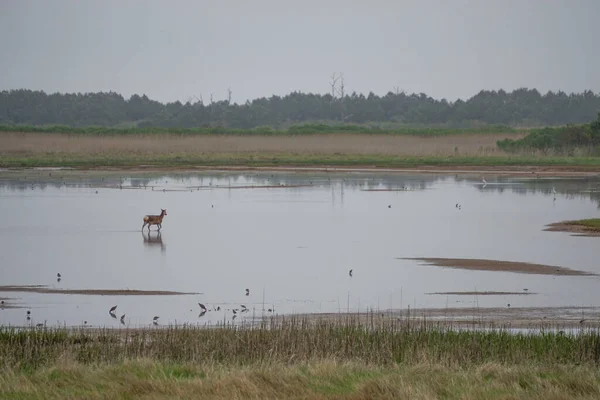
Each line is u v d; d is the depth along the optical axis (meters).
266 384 54.31
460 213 187.00
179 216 180.00
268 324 80.62
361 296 98.75
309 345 66.94
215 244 139.62
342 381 55.81
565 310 91.31
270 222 170.12
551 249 134.25
